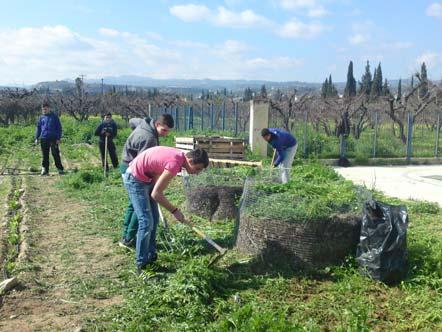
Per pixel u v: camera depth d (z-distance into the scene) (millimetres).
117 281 5941
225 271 6078
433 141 23656
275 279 5898
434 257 6121
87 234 7980
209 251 6941
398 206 6086
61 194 11453
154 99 46531
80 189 11969
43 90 55750
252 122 17172
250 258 6523
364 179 14969
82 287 5742
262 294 5520
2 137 26109
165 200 5828
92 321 4883
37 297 5461
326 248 6211
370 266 5852
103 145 14938
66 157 20109
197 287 5348
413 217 9312
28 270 6191
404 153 20062
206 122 31000
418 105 27328
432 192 12625
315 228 6195
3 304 5246
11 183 13062
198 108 34312
